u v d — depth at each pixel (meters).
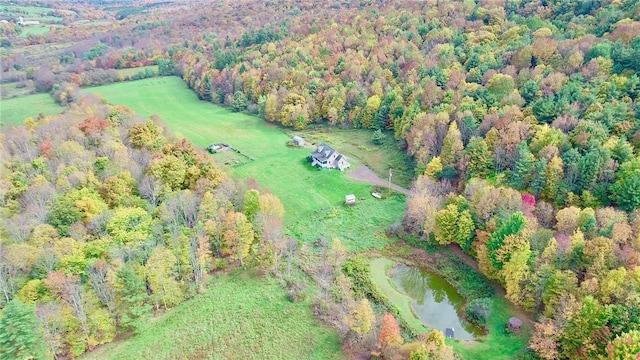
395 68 137.25
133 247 65.75
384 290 69.31
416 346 50.81
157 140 94.06
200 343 59.16
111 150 87.19
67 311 55.91
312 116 138.75
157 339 59.69
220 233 72.69
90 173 77.50
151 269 61.53
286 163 112.69
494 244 66.19
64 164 81.12
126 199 74.81
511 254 62.69
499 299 65.44
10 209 71.12
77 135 91.12
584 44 106.62
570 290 56.38
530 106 95.25
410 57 137.25
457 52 131.50
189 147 88.31
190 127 140.25
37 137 93.75
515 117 92.62
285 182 103.25
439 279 72.12
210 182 80.69
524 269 60.53
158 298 64.25
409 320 63.25
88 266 60.84
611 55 100.31
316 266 74.00
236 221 71.38
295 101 138.62
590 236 65.00
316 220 88.31
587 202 74.00
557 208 76.69
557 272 57.75
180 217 74.50
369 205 92.94
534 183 79.25
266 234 74.25
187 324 62.12
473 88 110.81
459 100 108.31
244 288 68.94
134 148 92.81
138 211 70.50
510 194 72.81
